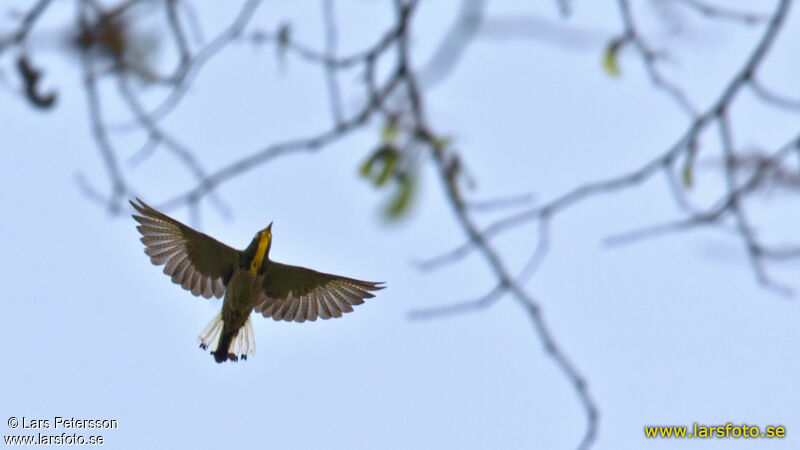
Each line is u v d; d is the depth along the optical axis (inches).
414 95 375.2
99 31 386.0
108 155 412.5
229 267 432.5
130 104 406.6
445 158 370.9
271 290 442.9
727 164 405.7
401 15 397.7
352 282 439.5
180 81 408.5
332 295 446.0
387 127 369.1
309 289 442.9
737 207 405.1
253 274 424.5
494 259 403.9
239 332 431.5
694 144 407.2
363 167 362.9
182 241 429.4
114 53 390.6
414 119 371.2
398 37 396.8
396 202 356.5
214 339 430.0
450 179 376.5
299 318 448.1
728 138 406.6
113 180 416.5
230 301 424.5
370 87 405.7
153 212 417.4
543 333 405.7
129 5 387.2
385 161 362.3
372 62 406.3
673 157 410.9
